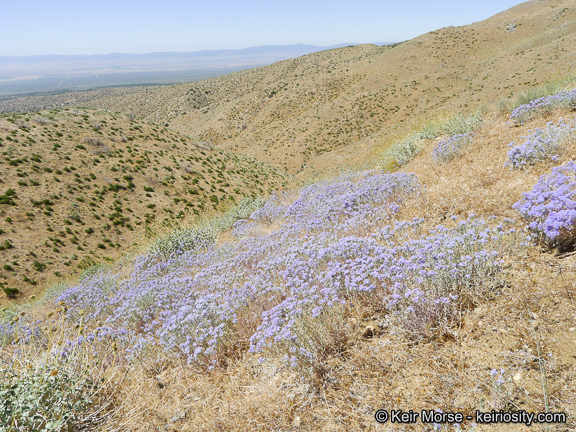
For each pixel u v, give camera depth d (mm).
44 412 3066
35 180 37094
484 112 11039
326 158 86688
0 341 5641
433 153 8586
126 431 3256
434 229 4953
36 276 26031
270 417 2863
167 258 11148
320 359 3170
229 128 146125
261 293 4688
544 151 5566
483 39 127750
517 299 3021
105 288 8945
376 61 140125
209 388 3582
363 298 3828
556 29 100750
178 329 4453
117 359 4652
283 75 197375
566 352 2443
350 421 2586
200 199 44656
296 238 6824
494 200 5043
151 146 55406
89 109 63312
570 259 3270
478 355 2717
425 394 2566
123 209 38000
